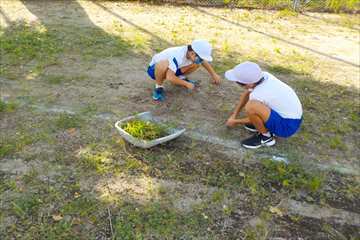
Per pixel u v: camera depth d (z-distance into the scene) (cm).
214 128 446
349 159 417
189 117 464
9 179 350
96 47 629
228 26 789
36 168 365
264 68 608
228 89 534
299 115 392
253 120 400
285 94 384
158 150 399
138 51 628
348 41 768
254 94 385
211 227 317
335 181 383
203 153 402
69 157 381
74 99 482
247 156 402
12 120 432
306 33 794
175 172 372
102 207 327
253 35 753
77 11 789
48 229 304
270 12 907
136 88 518
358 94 555
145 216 322
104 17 770
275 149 418
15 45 609
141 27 734
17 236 297
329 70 626
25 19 721
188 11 859
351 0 959
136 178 362
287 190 362
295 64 635
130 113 461
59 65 564
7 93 485
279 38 750
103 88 511
